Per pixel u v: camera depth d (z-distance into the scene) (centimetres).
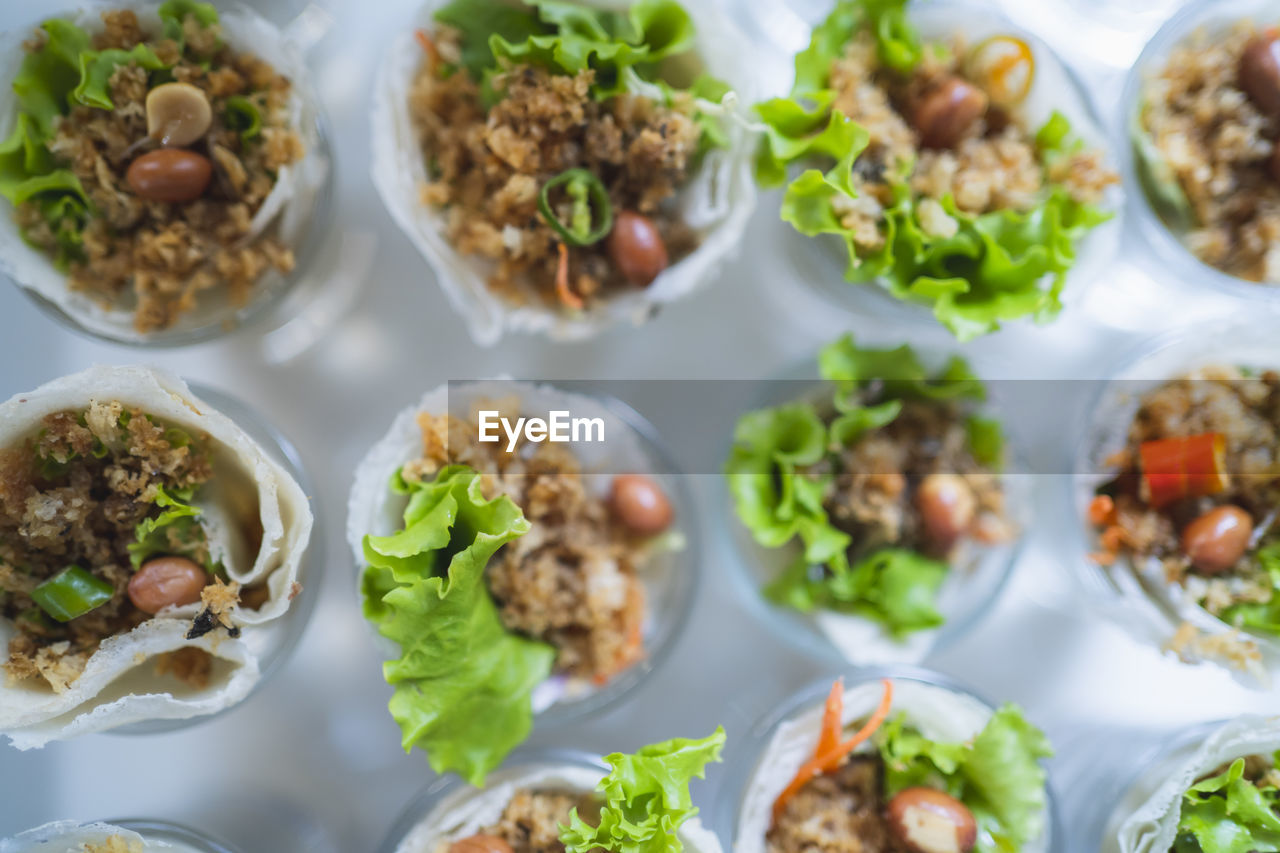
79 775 30
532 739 31
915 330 31
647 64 29
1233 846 27
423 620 26
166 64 28
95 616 27
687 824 28
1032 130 29
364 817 31
